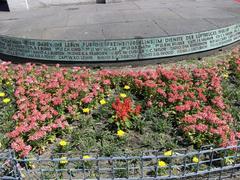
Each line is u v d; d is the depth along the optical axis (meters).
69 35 2.34
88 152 1.41
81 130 1.55
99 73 1.92
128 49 2.18
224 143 1.32
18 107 1.69
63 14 3.05
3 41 2.37
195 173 1.24
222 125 1.44
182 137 1.50
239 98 1.79
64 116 1.56
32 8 3.53
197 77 1.87
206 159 1.36
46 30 2.51
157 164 1.26
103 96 1.77
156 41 2.18
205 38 2.29
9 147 1.45
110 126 1.58
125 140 1.48
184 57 2.29
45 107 1.57
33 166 1.34
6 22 2.86
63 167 1.33
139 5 3.30
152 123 1.59
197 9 2.99
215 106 1.63
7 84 1.89
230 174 1.31
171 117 1.61
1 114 1.69
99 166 1.34
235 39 2.49
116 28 2.47
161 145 1.46
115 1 3.56
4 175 1.27
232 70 2.11
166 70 1.94
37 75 1.99
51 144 1.47
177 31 2.30
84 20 2.76
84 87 1.73
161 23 2.54
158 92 1.68
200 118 1.46
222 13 2.80
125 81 1.89
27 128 1.41
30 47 2.27
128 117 1.56
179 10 2.97
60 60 2.25
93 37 2.26
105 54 2.19
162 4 3.29
